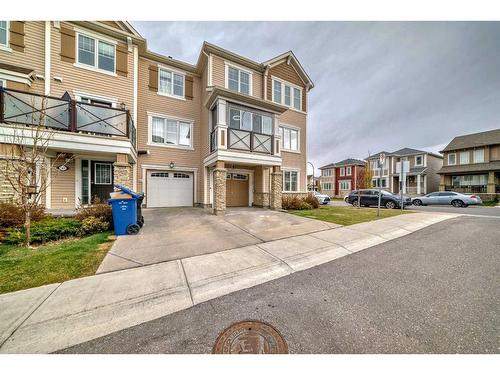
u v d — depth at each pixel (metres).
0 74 7.80
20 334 2.10
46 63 8.75
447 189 24.06
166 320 2.37
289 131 14.51
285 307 2.61
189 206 12.57
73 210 8.32
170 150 12.07
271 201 11.41
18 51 8.39
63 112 7.21
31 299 2.68
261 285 3.18
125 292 2.89
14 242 4.82
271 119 11.17
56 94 8.90
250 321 2.34
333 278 3.41
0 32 8.25
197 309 2.58
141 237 5.60
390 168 30.36
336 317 2.39
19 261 3.83
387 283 3.21
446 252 4.62
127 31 10.48
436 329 2.17
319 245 5.08
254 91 12.91
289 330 2.19
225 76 11.91
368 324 2.27
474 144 22.16
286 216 9.18
